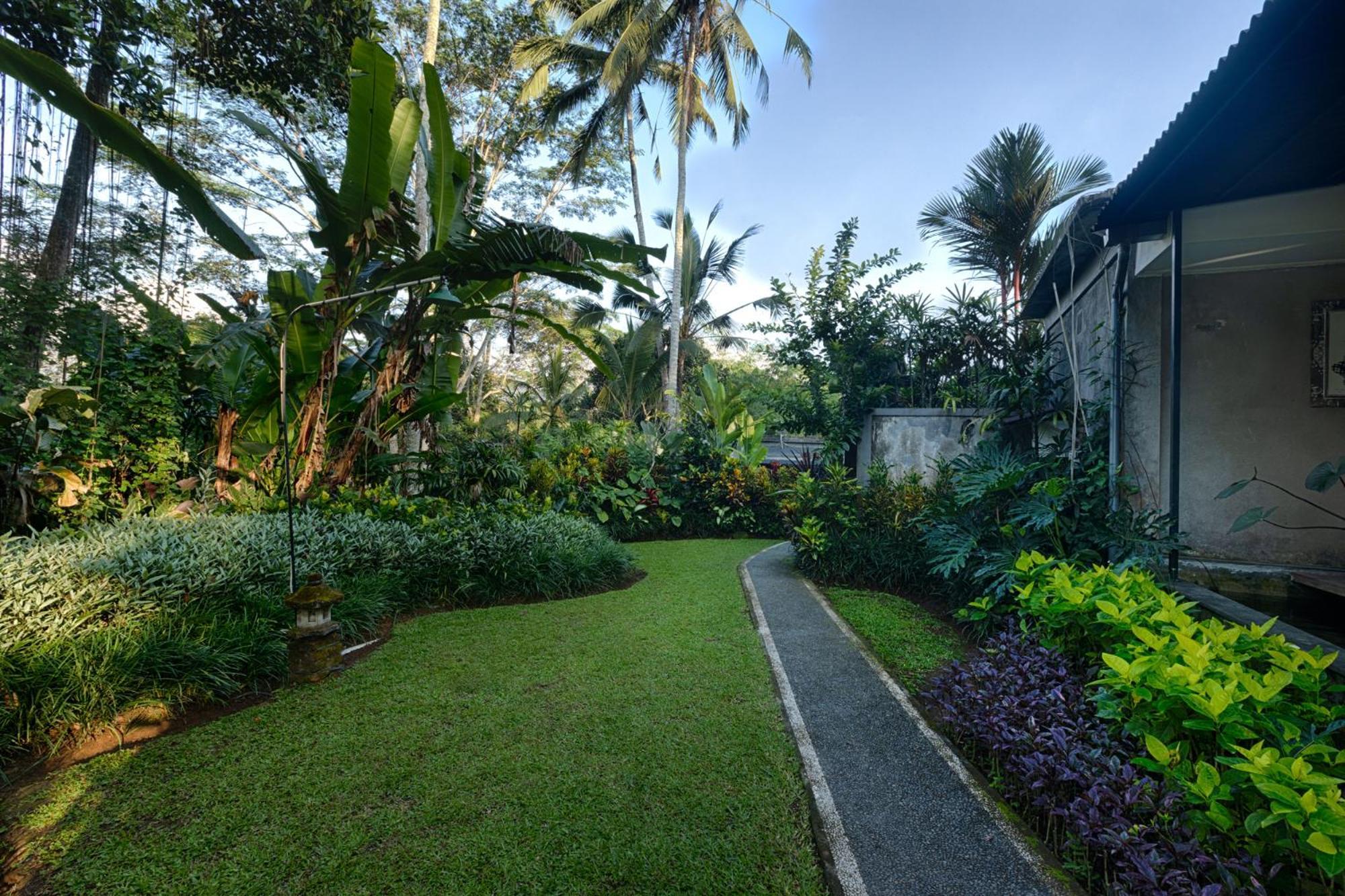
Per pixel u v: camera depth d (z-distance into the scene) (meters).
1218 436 4.54
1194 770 1.81
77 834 1.97
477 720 2.84
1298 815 1.42
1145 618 2.55
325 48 6.46
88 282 6.21
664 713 2.94
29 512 4.70
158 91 5.74
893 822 2.11
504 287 6.81
